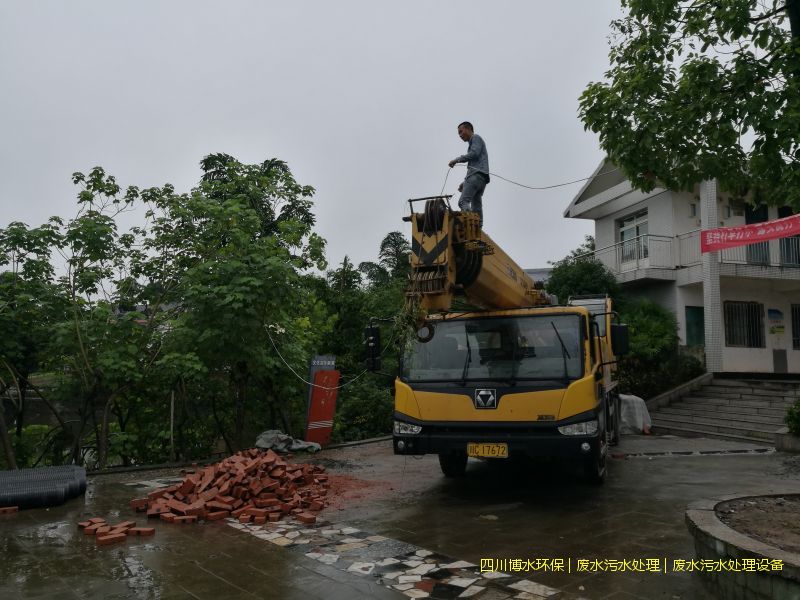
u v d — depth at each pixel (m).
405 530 5.92
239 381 11.21
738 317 18.83
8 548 5.41
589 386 6.75
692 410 15.58
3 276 9.36
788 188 6.07
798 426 11.26
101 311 9.52
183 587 4.40
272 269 9.94
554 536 5.62
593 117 6.51
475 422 6.85
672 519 6.22
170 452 10.99
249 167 11.93
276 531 5.94
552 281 19.81
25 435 10.81
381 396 15.26
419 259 6.22
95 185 9.92
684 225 19.25
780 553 3.59
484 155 7.07
